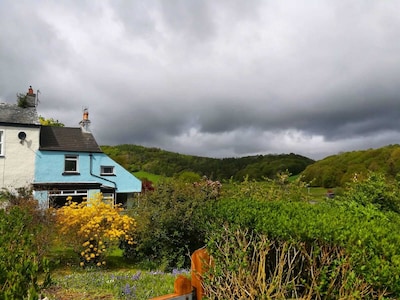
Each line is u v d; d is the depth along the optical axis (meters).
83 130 23.62
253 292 3.53
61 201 20.16
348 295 2.89
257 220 3.73
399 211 6.59
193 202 8.91
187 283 3.64
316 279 3.22
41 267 2.36
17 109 21.02
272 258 3.84
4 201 14.33
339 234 3.01
